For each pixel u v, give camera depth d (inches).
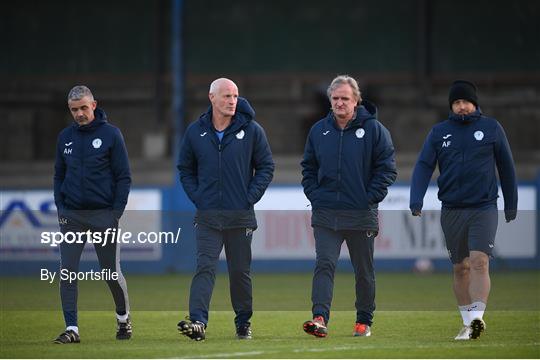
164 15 4505.4
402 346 1232.2
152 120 4404.5
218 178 1309.1
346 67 4515.3
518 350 1192.2
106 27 4537.4
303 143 4276.6
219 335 1440.7
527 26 4436.5
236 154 1311.5
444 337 1382.9
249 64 4542.3
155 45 4505.4
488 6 4443.9
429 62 4436.5
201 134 1317.7
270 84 4483.3
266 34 4539.9
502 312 1673.2
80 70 4542.3
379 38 4495.6
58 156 1343.5
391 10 4493.1
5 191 2551.7
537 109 4313.5
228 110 1298.0
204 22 4542.3
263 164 1331.2
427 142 1341.0
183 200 2645.2
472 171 1307.8
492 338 1347.2
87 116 1318.9
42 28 4544.8
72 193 1325.0
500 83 4407.0
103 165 1326.3
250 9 4547.2
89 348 1248.2
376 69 4503.0
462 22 4441.4
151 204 2652.6
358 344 1259.8
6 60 4544.8
